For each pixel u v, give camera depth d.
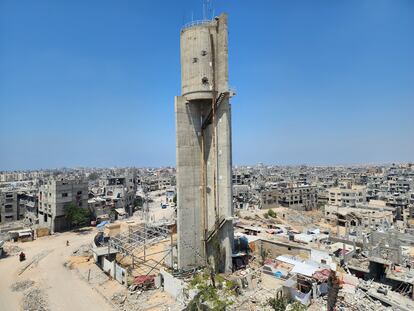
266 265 43.69
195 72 44.56
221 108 45.16
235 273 43.53
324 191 152.25
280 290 35.62
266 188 147.12
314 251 49.59
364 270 46.88
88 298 42.78
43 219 100.25
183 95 45.88
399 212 112.50
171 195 168.75
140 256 55.44
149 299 39.16
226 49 44.16
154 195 183.00
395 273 44.28
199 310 31.00
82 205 102.12
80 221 96.56
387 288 40.62
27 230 87.56
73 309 39.53
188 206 45.47
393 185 154.25
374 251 47.31
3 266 61.62
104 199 115.44
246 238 55.94
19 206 112.19
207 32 44.69
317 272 40.00
